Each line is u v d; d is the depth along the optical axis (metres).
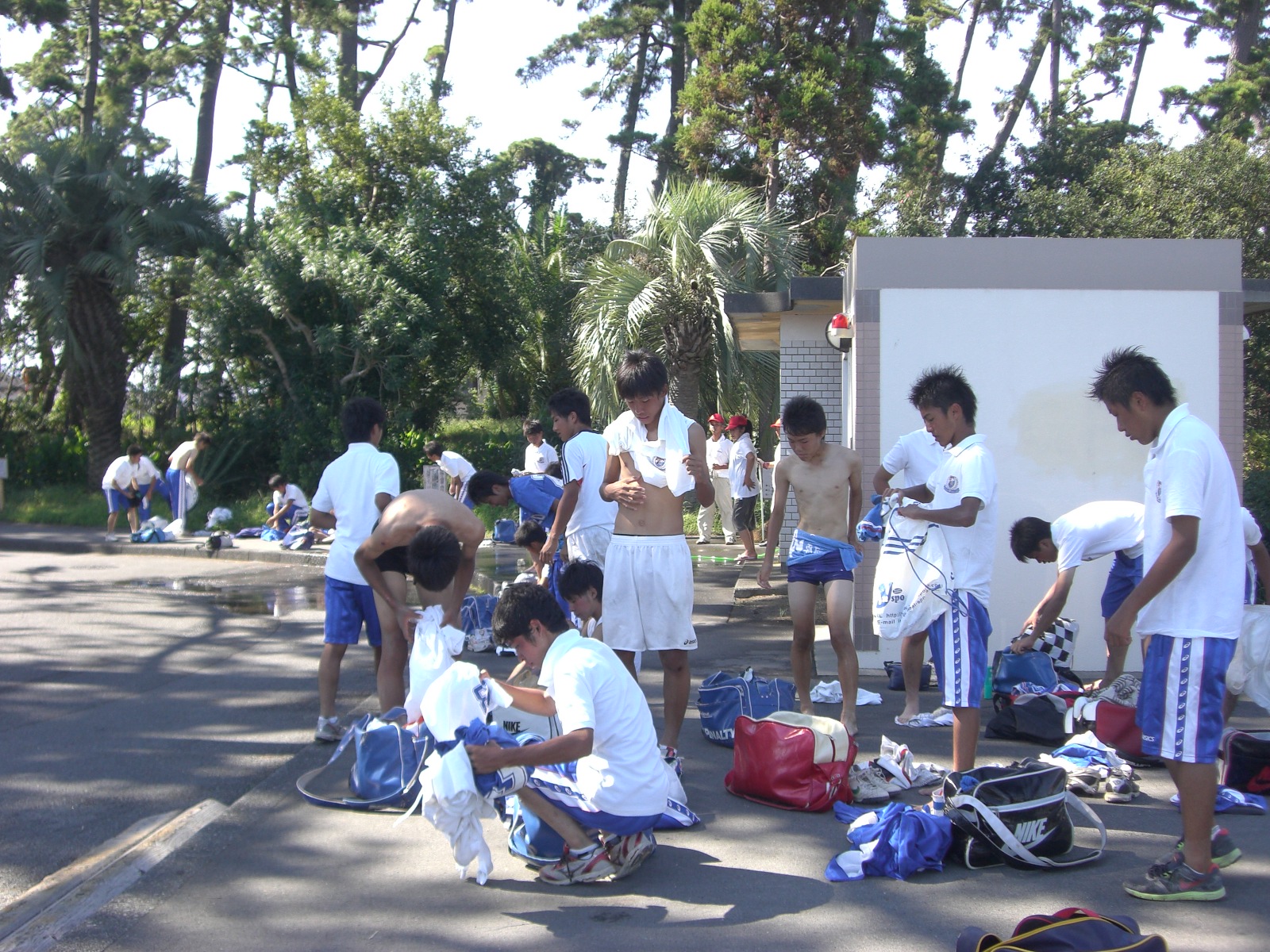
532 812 4.13
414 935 3.64
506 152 28.39
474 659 8.23
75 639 9.39
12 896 4.11
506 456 22.41
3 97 26.78
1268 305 9.03
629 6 28.20
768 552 6.24
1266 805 4.86
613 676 4.08
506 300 25.06
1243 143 21.25
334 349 21.31
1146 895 3.84
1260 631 5.50
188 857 4.34
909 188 26.98
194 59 28.14
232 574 13.92
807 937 3.60
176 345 26.31
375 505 5.87
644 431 5.32
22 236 20.72
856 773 4.98
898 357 7.64
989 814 4.09
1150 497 3.99
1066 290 7.55
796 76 22.09
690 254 17.69
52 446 24.11
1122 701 5.77
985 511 5.02
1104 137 30.41
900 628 5.02
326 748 5.91
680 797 4.72
